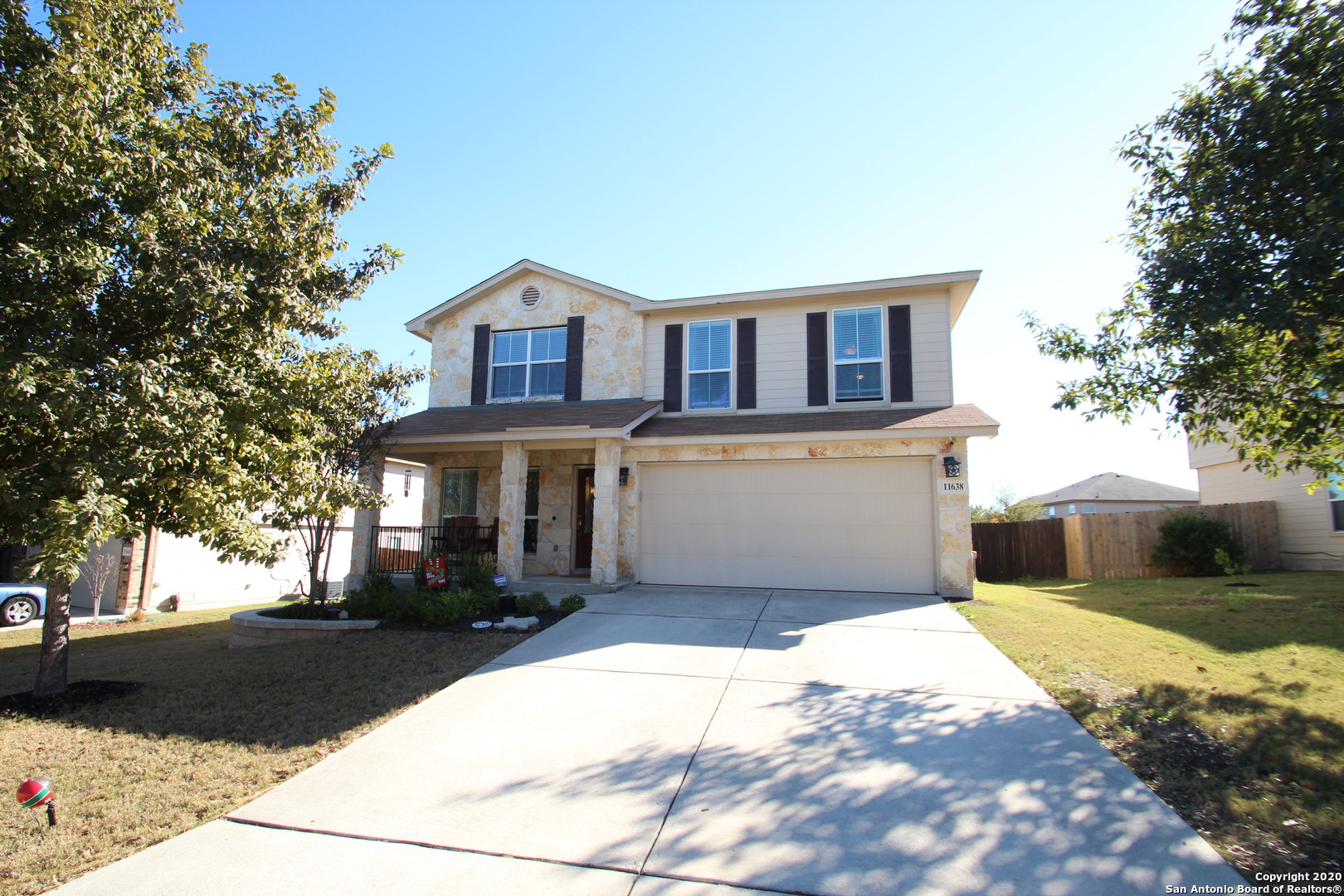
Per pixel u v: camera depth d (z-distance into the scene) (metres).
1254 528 15.77
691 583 12.43
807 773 4.91
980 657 7.55
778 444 12.05
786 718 5.95
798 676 7.05
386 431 11.28
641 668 7.46
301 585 17.70
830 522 11.96
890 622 9.27
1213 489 18.81
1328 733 4.97
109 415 5.55
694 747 5.43
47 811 4.32
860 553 11.77
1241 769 4.60
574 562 14.00
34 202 5.82
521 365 15.20
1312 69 5.91
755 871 3.77
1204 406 7.38
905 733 5.53
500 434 12.10
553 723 6.03
